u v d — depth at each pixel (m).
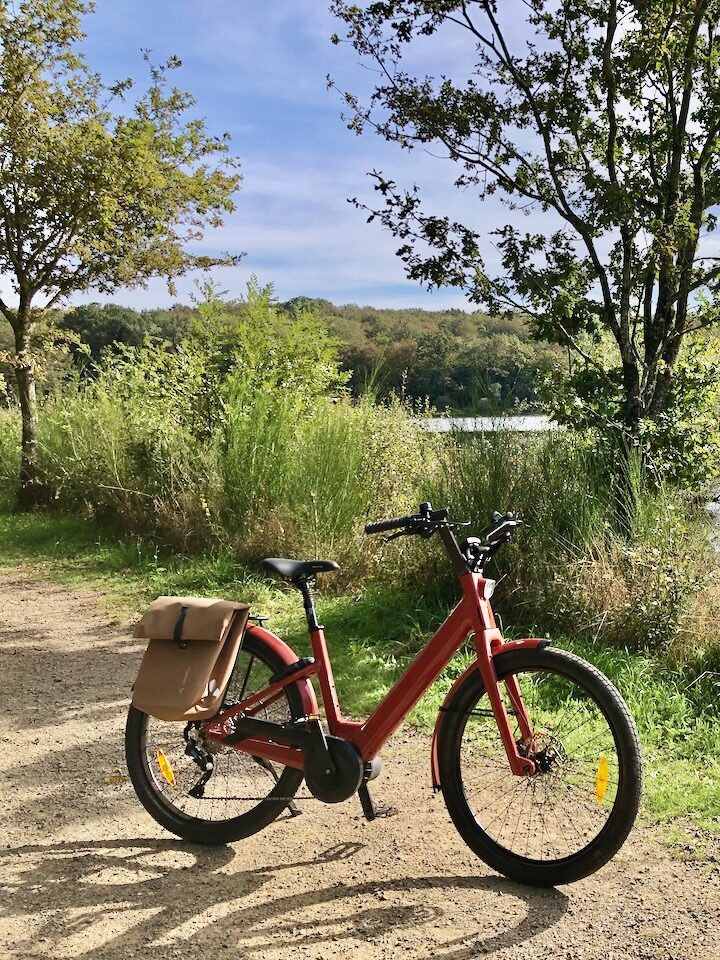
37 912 3.27
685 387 8.03
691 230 7.38
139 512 12.04
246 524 9.91
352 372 11.70
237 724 3.68
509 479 7.29
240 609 3.67
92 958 2.98
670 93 7.91
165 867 3.61
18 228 14.77
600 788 3.38
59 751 5.02
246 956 2.97
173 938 3.08
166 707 3.52
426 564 7.52
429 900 3.29
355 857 3.64
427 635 6.70
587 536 6.75
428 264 8.12
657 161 7.87
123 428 13.01
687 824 3.81
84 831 3.97
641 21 7.75
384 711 3.50
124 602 8.81
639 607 6.00
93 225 14.68
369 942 3.03
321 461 8.99
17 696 6.07
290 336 12.38
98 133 14.48
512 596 6.72
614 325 7.84
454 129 8.02
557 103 7.85
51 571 10.61
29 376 15.64
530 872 3.36
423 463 8.57
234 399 11.58
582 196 7.65
